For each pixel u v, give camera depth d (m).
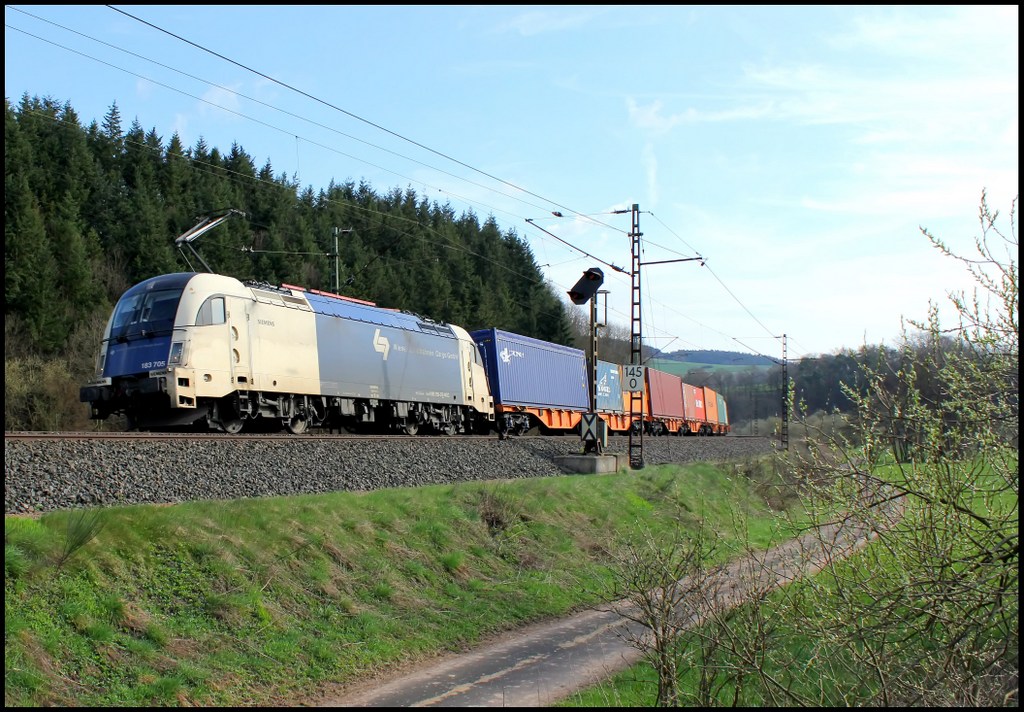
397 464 17.88
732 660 7.64
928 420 6.64
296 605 10.10
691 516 18.00
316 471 15.34
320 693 8.54
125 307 18.81
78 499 10.70
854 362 7.26
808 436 7.45
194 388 17.91
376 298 61.97
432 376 27.62
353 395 23.53
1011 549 6.14
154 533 9.58
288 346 21.08
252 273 56.53
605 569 15.04
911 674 6.79
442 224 80.44
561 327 77.00
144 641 8.16
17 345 37.88
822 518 7.22
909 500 6.76
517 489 17.00
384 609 11.01
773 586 7.69
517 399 33.69
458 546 13.83
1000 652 6.38
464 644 10.79
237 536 10.43
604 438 24.73
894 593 6.52
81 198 51.19
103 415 18.88
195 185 63.28
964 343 6.50
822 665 7.59
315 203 75.88
